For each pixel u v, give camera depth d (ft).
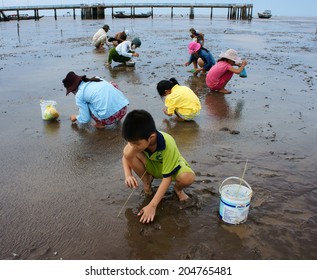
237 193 9.63
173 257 8.38
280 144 15.17
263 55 43.47
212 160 13.55
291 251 8.50
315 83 27.20
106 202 10.69
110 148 14.88
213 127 17.44
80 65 34.91
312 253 8.43
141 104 21.30
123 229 9.39
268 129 17.08
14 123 17.94
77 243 8.86
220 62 23.80
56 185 11.75
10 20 171.42
